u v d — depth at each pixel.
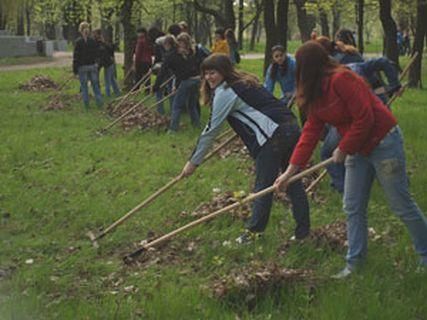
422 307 4.84
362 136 5.05
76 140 11.95
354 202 5.43
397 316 4.64
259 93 6.11
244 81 6.08
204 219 5.92
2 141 11.88
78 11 24.50
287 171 5.51
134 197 8.12
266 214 6.30
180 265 5.98
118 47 41.25
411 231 5.42
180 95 12.13
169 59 12.04
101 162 10.17
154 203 7.88
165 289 5.28
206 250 6.26
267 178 6.14
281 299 4.96
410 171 9.21
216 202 7.53
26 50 37.88
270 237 6.52
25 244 6.68
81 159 10.42
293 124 6.13
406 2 30.80
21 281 5.67
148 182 8.88
